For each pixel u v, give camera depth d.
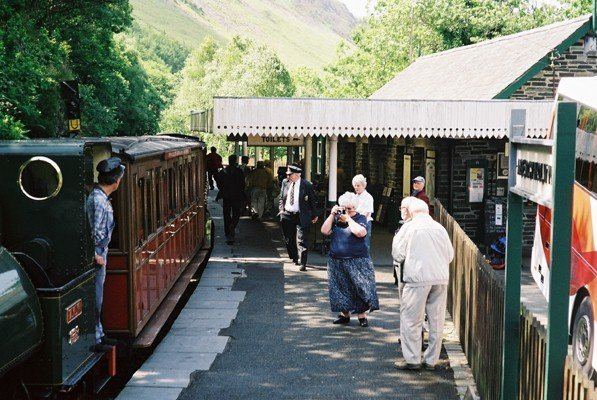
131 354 8.74
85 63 33.12
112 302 8.66
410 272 8.57
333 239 10.72
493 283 6.83
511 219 5.65
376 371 8.70
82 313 6.14
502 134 15.66
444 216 13.30
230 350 9.57
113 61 35.19
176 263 12.22
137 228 8.96
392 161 23.27
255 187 23.97
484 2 46.44
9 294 5.03
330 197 17.52
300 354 9.39
